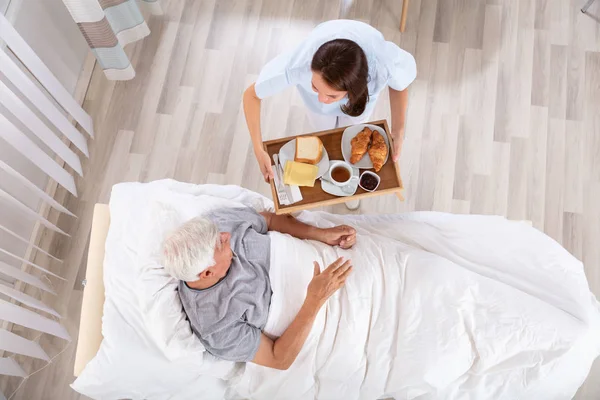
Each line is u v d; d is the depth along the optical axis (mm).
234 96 2785
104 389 1850
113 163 2709
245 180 2654
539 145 2646
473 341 1832
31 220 2557
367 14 2885
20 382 2396
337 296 1869
